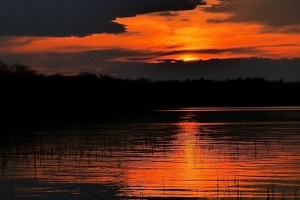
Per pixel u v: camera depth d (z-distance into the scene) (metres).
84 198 36.53
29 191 38.75
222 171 45.88
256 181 41.28
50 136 83.19
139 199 36.00
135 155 57.19
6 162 53.09
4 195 37.50
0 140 76.81
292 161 51.03
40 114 166.88
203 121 121.31
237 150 60.25
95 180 42.41
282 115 147.75
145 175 44.38
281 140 71.06
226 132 86.56
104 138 77.94
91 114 167.12
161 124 110.94
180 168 47.69
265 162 50.53
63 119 136.25
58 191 38.59
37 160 54.41
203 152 58.84
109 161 52.72
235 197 36.22
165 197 36.38
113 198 36.38
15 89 180.62
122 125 108.88
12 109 180.50
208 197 36.28
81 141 73.75
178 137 78.25
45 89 196.50
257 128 94.88
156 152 59.56
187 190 38.41
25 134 87.69
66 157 56.47
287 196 36.41
